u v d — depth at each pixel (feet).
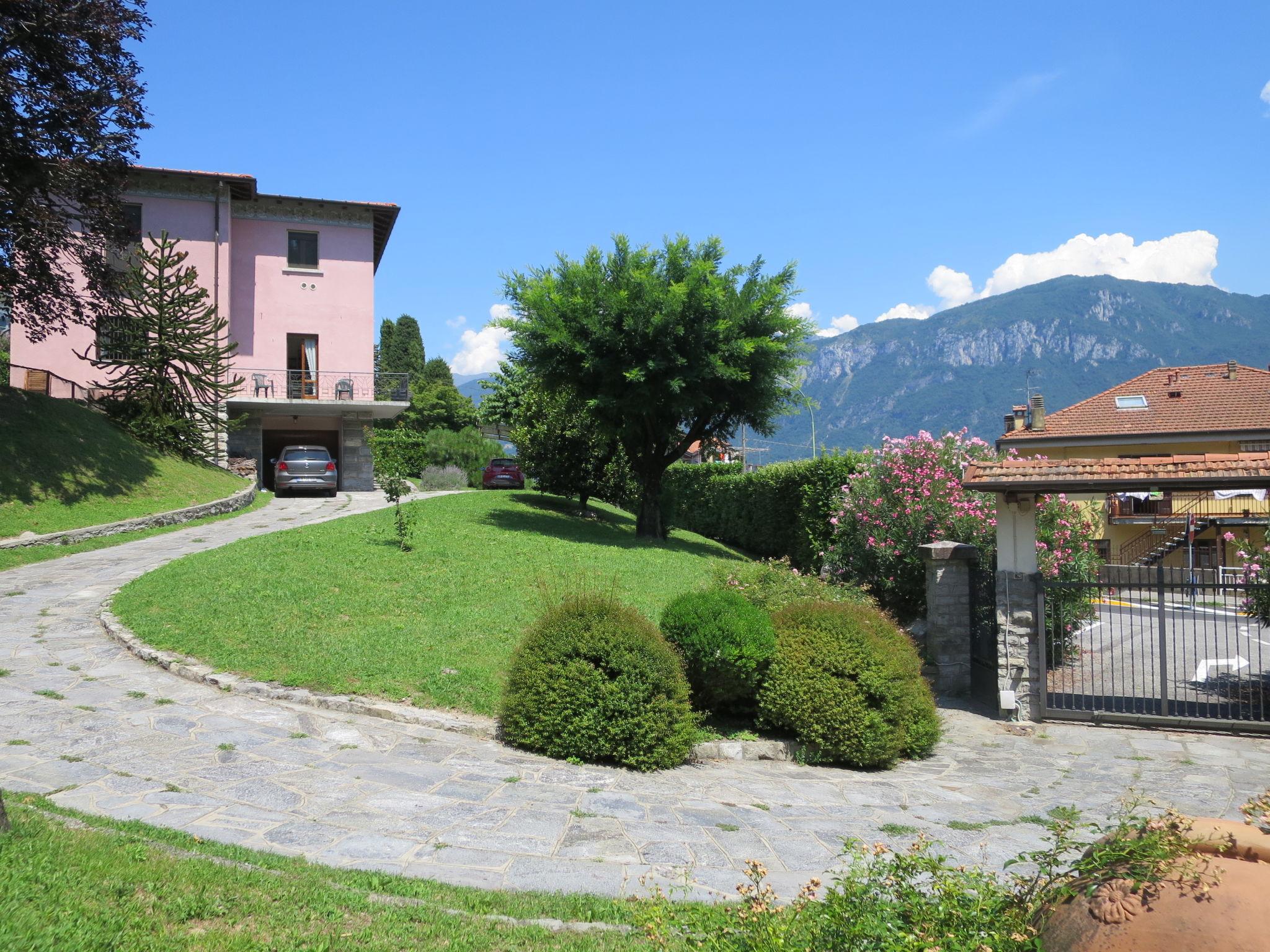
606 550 57.67
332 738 24.22
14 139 58.65
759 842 18.89
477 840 17.81
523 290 66.18
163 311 79.30
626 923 13.79
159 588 38.11
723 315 63.67
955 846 19.22
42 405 70.79
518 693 25.34
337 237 106.32
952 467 48.88
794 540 80.28
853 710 26.53
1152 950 7.08
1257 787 25.45
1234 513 109.91
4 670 28.30
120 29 62.90
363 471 107.96
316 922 12.60
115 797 18.53
